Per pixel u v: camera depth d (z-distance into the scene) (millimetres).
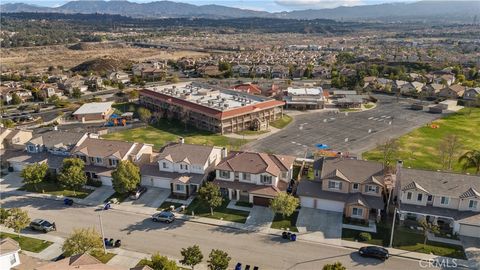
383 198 64875
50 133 87438
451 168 83062
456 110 139750
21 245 56094
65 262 45781
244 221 62344
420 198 60094
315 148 99438
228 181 69875
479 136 108188
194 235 58750
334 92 166750
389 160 88812
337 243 56031
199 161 72312
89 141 81938
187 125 122000
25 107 146500
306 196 65375
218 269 47000
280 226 60688
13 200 70312
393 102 154500
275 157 72250
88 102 151000
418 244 55344
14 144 88812
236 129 116688
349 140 106250
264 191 66438
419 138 107062
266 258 52938
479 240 56031
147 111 125125
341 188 64812
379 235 57688
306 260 52375
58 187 75188
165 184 73875
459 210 58750
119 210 66375
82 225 61750
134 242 56969
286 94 152125
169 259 52531
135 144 80500
